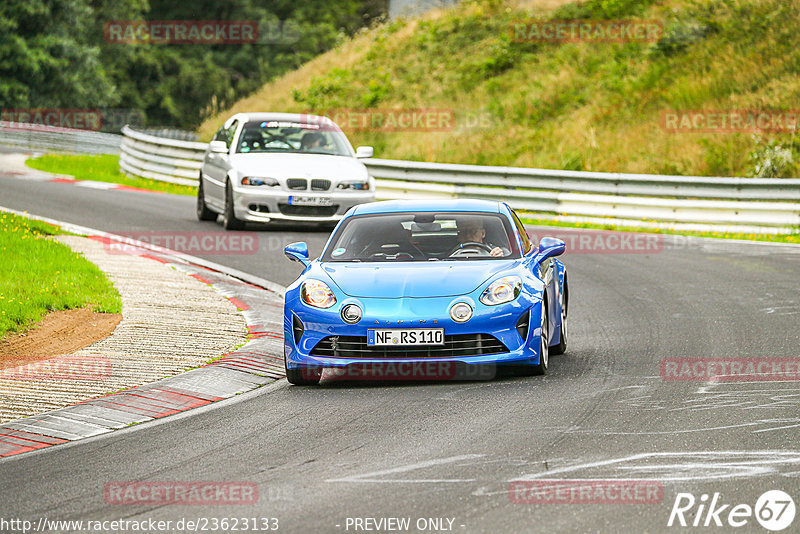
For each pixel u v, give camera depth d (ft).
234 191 208.33
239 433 81.30
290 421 84.94
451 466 69.72
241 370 104.68
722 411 83.76
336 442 77.51
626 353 110.93
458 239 109.09
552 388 94.43
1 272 142.20
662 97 342.64
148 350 110.73
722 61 354.13
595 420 81.66
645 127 327.67
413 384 98.94
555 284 110.42
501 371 102.99
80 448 78.07
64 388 95.40
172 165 320.29
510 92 379.55
